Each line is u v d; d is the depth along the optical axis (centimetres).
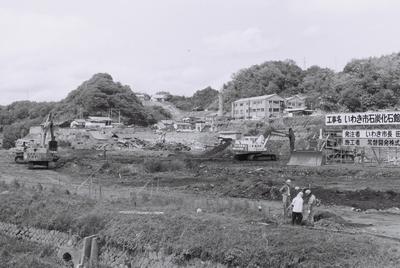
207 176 3672
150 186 3086
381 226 1695
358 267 1091
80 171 4256
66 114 13350
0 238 1802
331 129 6600
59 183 3228
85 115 13012
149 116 14250
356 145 5009
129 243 1477
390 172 3709
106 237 1545
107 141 9769
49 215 1825
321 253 1164
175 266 1331
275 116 9894
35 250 1678
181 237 1395
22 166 4978
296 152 4656
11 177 3706
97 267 1466
